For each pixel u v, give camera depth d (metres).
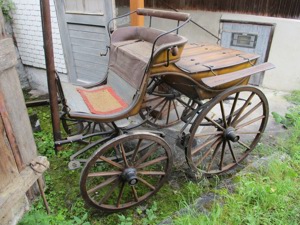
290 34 4.44
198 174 2.92
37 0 4.41
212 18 4.98
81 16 4.05
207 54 3.02
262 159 3.04
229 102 4.47
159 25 5.52
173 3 5.28
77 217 2.54
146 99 3.44
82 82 4.64
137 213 2.68
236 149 3.46
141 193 2.86
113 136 2.77
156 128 3.79
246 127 3.85
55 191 2.92
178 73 2.45
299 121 3.69
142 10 2.98
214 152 2.99
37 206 2.67
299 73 4.64
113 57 3.04
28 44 5.02
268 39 4.61
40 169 1.89
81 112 2.41
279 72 4.79
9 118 1.63
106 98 2.80
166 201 2.79
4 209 1.61
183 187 2.96
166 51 2.27
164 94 3.28
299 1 4.22
